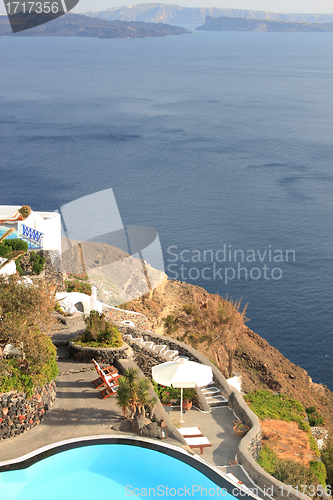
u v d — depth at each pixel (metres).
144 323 30.78
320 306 83.38
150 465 13.18
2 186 148.75
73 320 22.09
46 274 25.75
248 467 13.76
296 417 21.23
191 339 27.22
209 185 169.38
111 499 11.64
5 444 13.53
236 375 29.16
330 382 60.62
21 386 14.05
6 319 14.16
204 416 17.36
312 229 129.62
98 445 13.81
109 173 174.62
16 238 26.47
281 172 185.62
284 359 56.94
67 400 16.31
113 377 17.05
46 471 12.59
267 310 80.69
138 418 14.80
